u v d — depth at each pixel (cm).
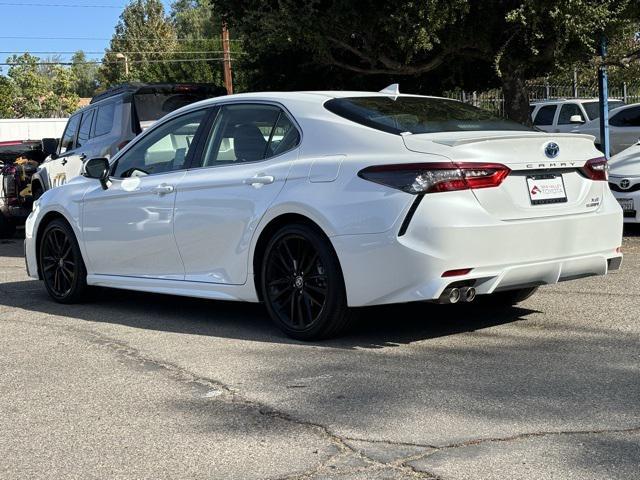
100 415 426
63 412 432
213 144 623
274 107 594
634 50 1231
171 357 534
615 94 2130
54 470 358
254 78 1553
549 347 524
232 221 582
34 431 406
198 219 605
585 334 554
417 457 354
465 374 471
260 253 575
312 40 1168
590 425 385
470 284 506
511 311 633
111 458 368
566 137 546
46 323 659
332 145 545
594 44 1135
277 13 1118
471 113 607
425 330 580
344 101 579
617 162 1075
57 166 1235
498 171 507
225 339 577
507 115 1268
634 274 775
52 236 747
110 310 705
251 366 505
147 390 465
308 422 403
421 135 525
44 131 3872
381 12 1082
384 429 389
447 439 373
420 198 493
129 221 663
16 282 903
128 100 1105
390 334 571
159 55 8525
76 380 490
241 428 399
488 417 400
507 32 1125
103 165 689
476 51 1223
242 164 595
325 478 336
